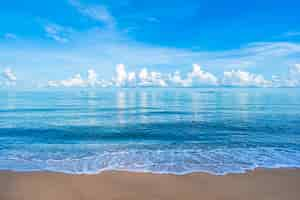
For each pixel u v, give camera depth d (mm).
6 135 10680
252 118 14539
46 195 4445
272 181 5195
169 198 4402
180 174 5637
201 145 8984
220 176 5523
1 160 6852
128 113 16656
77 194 4516
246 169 6020
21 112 16422
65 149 8344
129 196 4457
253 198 4410
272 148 8477
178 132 11297
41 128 12156
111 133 11172
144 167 6199
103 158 7117
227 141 9609
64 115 15727
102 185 4938
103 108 18453
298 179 5324
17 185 4875
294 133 10938
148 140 9922
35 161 6770
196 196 4484
